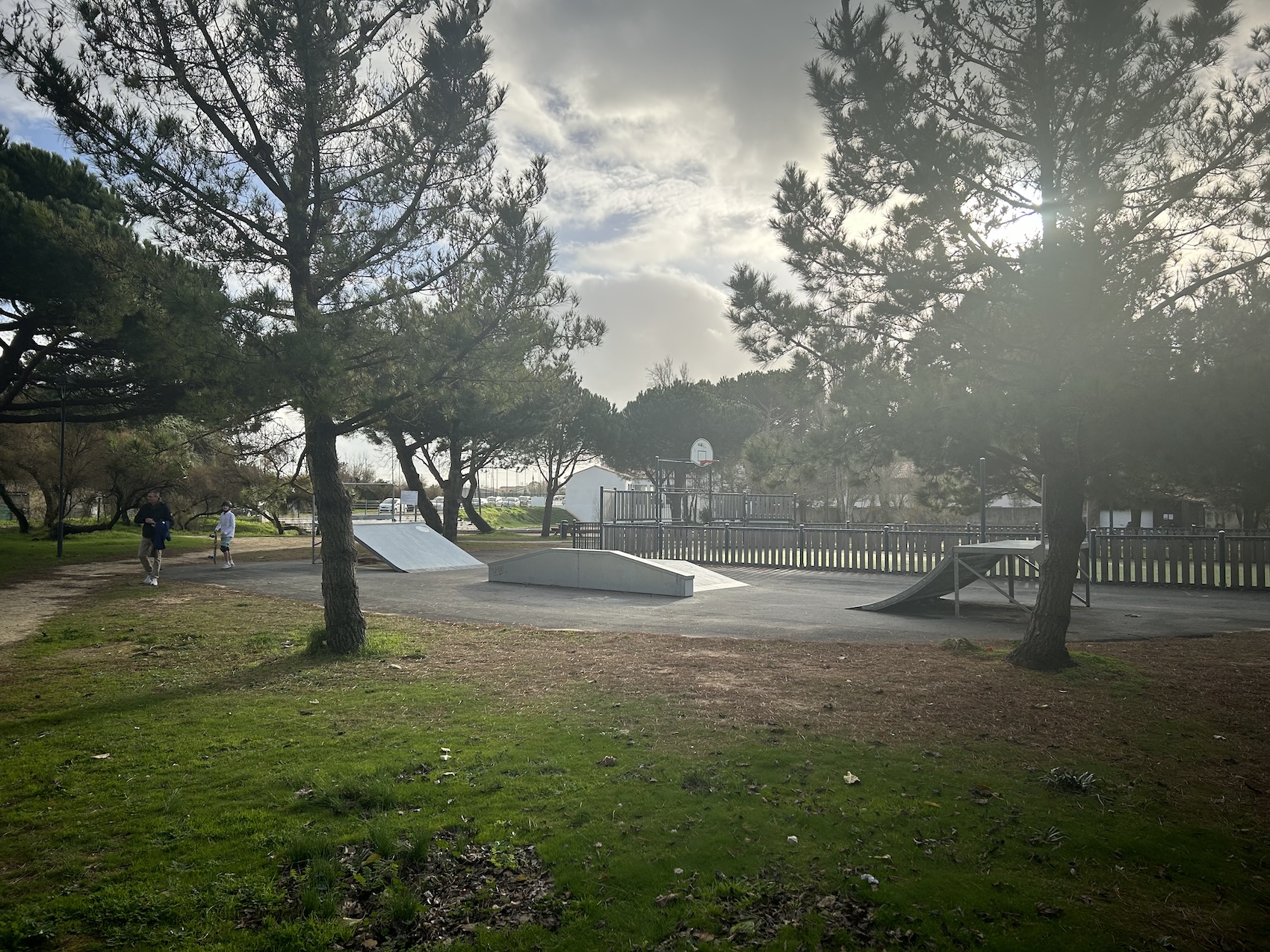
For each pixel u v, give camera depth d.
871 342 9.12
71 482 36.41
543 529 48.28
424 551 25.36
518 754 6.01
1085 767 5.79
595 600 16.48
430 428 36.00
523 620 13.72
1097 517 24.66
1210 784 5.50
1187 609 15.15
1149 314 7.88
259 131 9.88
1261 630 12.54
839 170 9.27
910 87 8.63
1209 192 8.46
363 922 3.83
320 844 4.44
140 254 9.20
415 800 5.14
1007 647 10.88
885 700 7.67
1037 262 7.91
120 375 21.97
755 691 8.07
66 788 5.36
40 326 18.97
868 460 9.35
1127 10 7.66
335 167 10.30
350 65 10.03
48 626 12.49
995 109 8.99
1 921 3.71
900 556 23.53
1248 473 7.04
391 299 10.33
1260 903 3.98
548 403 35.91
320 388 8.65
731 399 57.06
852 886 4.06
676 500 42.81
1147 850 4.47
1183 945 3.60
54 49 8.84
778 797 5.16
